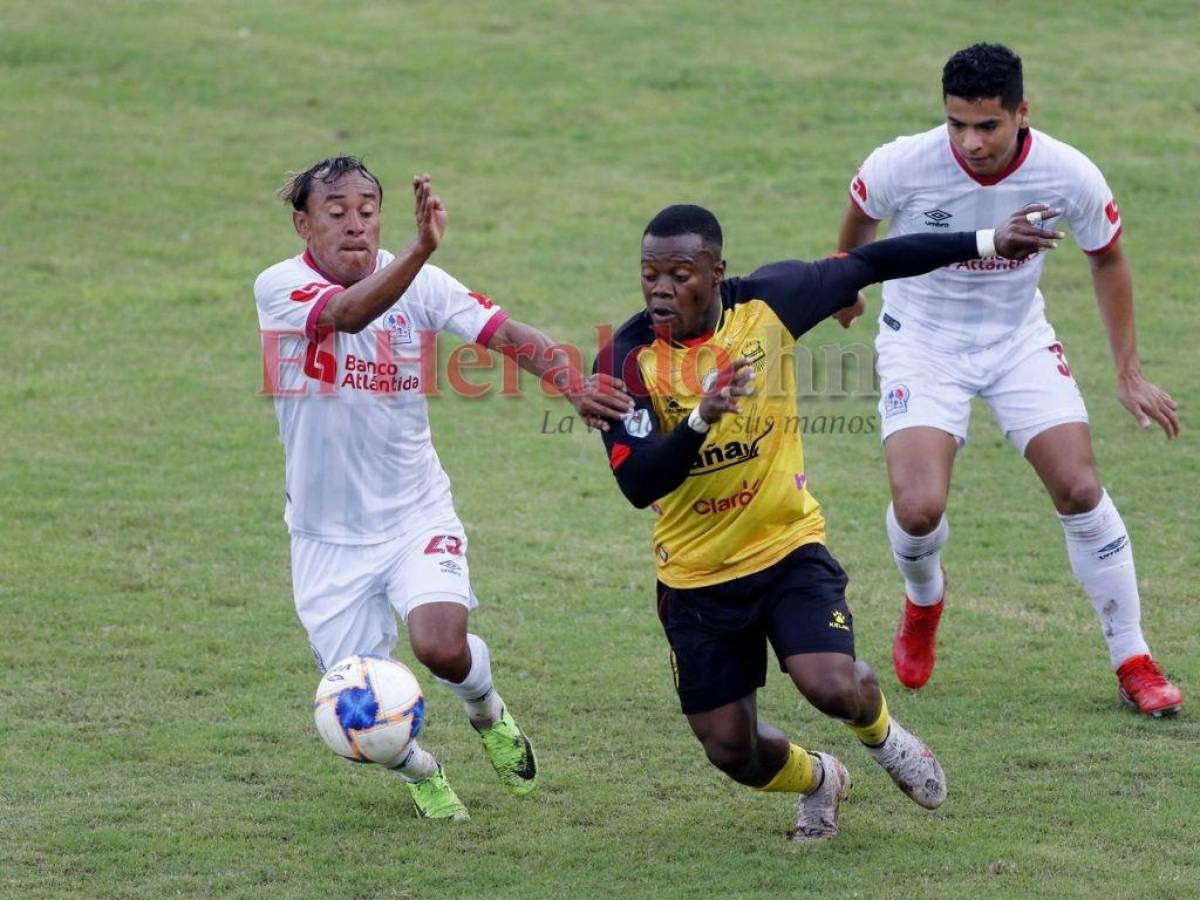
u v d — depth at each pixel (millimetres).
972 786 21922
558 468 36344
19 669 26078
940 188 24266
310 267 21031
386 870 19797
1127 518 32344
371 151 59438
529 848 20469
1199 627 27109
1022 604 28656
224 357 42969
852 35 71375
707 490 19453
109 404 39500
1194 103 62781
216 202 54750
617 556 31344
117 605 28672
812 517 20172
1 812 21297
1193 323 44438
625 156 59281
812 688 18953
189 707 24875
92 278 48250
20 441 37000
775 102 63969
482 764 23344
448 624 20562
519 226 52750
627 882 19391
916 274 20422
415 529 21484
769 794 22125
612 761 23156
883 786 22250
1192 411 38312
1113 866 19359
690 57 69250
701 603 19797
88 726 24125
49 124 60875
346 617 21438
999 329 24828
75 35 70250
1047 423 24391
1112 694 24938
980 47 23094
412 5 76688
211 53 69125
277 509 33531
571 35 72562
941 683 25625
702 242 18734
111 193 54938
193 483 34844
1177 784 21703
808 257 49062
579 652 26969
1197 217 52656
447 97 65000
